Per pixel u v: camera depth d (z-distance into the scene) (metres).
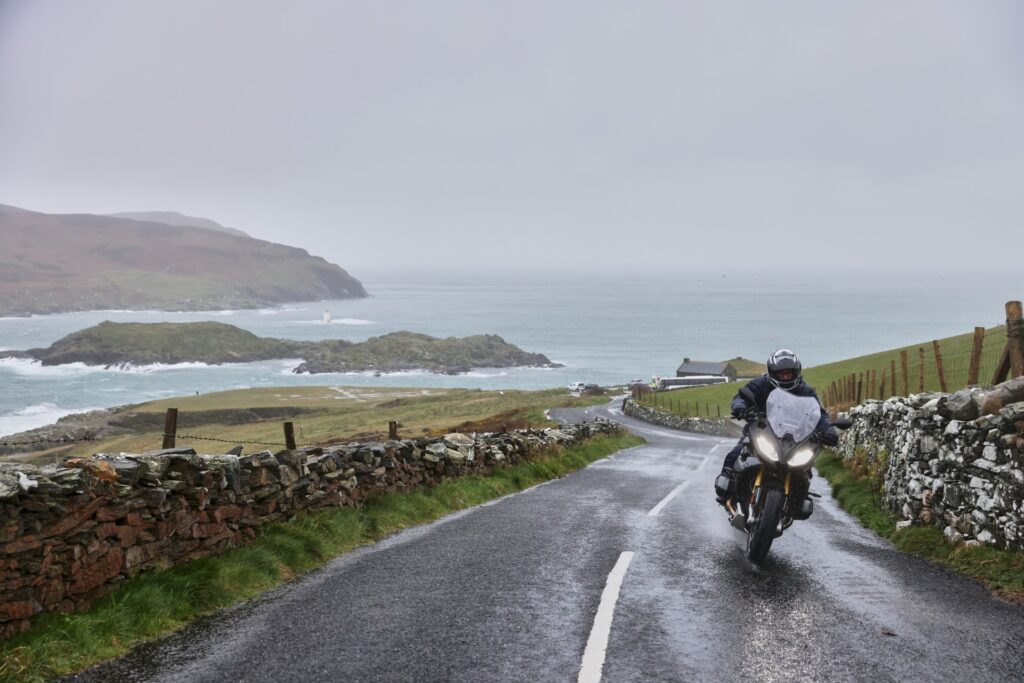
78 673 5.66
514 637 6.38
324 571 8.90
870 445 17.56
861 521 12.70
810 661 5.85
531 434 23.55
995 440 8.93
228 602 7.59
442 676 5.53
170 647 6.25
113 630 6.41
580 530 11.26
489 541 10.44
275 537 9.41
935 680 5.50
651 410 77.94
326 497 11.34
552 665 5.74
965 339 70.94
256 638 6.44
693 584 8.09
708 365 185.00
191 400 184.88
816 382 68.00
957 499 9.77
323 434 113.25
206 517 8.60
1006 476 8.65
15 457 94.88
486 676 5.52
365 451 12.58
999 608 7.27
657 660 5.85
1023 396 9.12
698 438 51.03
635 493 15.97
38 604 6.32
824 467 20.52
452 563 9.12
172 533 8.09
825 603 7.41
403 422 125.12
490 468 18.39
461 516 12.84
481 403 153.38
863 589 7.94
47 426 151.75
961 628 6.64
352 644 6.24
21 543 6.16
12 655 5.63
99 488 7.00
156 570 7.66
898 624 6.76
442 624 6.74
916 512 11.16
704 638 6.36
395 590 7.92
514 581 8.23
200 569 7.96
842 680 5.49
